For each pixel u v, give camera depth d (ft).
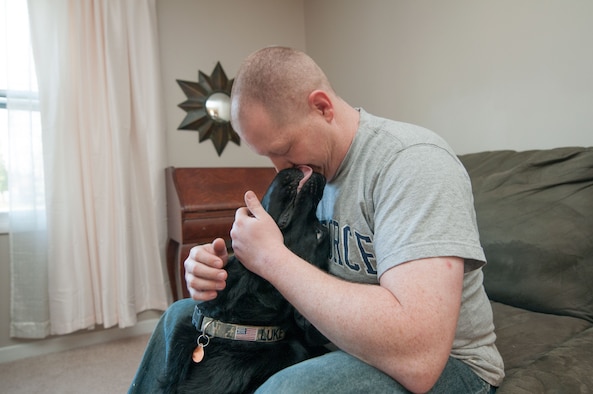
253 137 2.39
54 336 7.05
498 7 5.61
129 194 7.29
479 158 5.11
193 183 7.40
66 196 6.81
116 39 7.11
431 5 6.70
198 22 8.71
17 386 5.77
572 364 2.48
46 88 6.65
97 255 7.16
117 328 7.59
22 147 6.55
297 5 10.25
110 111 7.08
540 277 3.70
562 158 4.08
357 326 1.69
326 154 2.49
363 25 8.30
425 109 6.93
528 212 3.98
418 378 1.65
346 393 1.73
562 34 4.87
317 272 1.93
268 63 2.27
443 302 1.70
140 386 2.93
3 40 6.49
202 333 2.54
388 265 1.88
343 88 9.04
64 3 6.74
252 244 2.10
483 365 2.24
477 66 5.97
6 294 6.73
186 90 8.54
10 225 6.54
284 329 2.61
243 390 2.31
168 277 7.91
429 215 1.89
